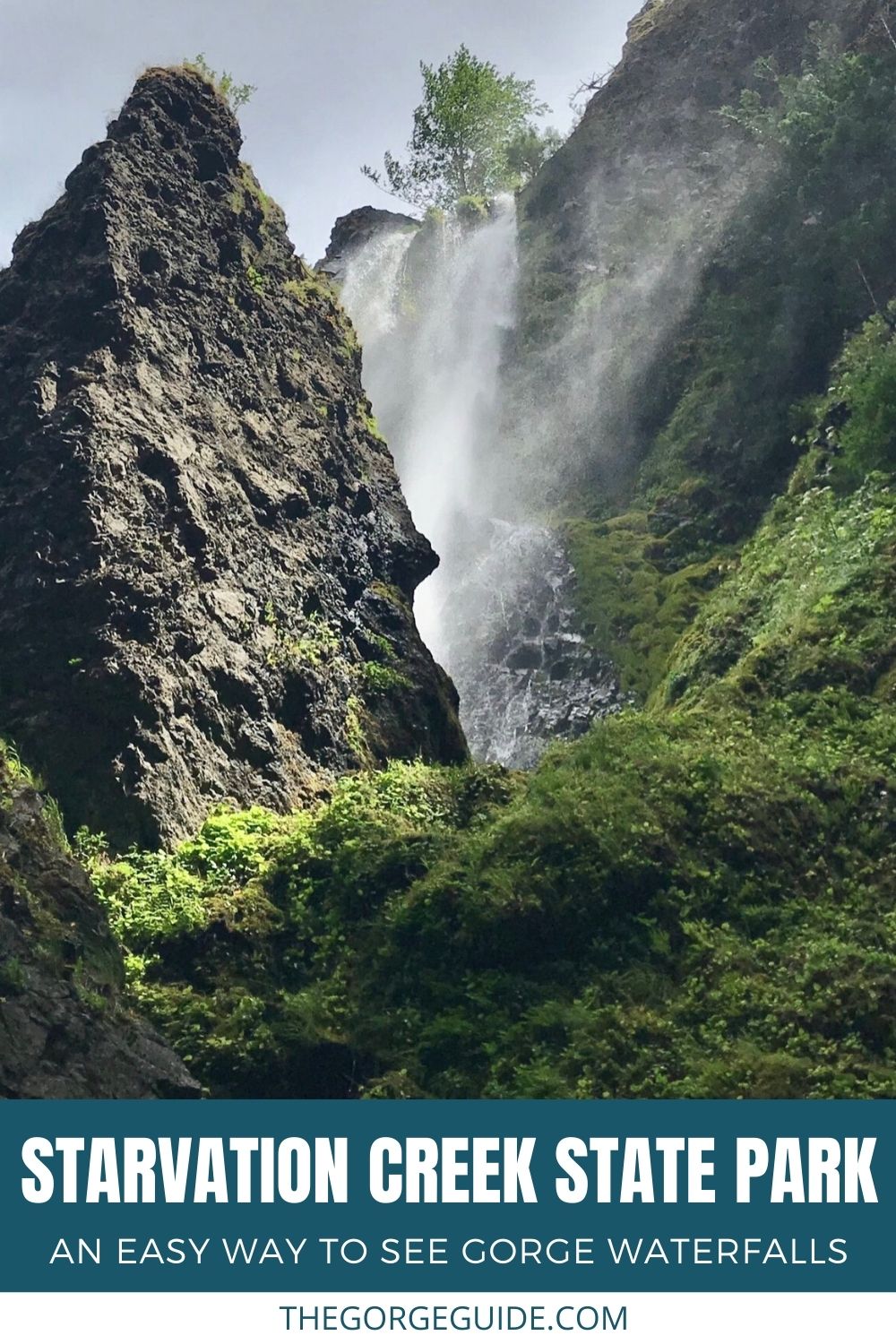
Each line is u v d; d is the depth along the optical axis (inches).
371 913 598.2
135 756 640.4
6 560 682.8
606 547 1222.9
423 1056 535.8
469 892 580.4
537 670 1179.3
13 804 516.1
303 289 910.4
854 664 783.1
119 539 685.9
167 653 678.5
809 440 1099.3
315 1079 533.6
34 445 701.3
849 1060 518.0
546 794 643.5
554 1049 530.0
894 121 1210.0
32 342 746.8
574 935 577.0
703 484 1216.2
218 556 731.4
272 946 586.9
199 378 787.4
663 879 596.4
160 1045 465.1
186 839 639.1
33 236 786.2
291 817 676.7
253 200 889.5
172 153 836.6
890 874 627.2
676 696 952.3
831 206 1219.9
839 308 1179.3
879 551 871.7
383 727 772.6
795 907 600.1
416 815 681.0
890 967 556.1
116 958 497.4
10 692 654.5
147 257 790.5
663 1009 548.4
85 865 604.7
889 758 710.5
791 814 645.3
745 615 956.0
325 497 826.2
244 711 703.7
